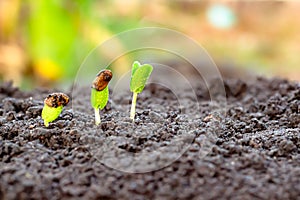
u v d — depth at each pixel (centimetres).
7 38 82
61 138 42
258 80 58
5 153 40
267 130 45
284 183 38
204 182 37
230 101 53
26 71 82
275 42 110
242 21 115
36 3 74
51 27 75
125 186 37
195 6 111
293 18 112
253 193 37
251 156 39
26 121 45
